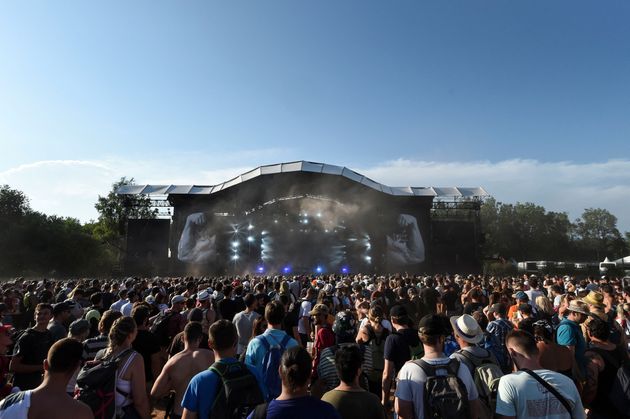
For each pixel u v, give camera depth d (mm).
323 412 2732
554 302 9898
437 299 10281
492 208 88938
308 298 10180
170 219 39594
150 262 38719
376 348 5559
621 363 4086
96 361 3924
